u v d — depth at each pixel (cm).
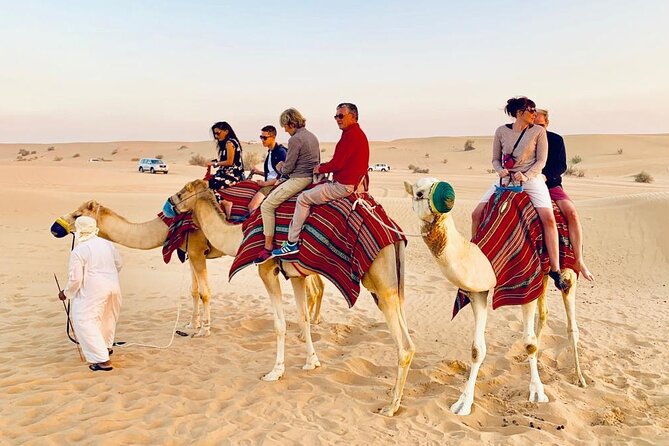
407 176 5284
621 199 2089
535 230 681
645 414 683
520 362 840
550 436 617
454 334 976
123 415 641
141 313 1080
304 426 629
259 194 863
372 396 718
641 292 1308
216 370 791
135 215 2395
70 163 8075
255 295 1228
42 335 938
